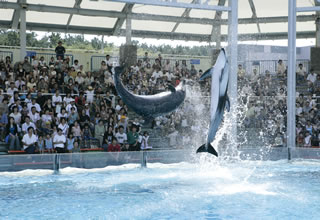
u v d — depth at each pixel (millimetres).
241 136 14805
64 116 12578
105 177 9344
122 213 6453
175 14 18422
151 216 6309
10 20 18375
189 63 19922
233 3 11844
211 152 7152
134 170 10258
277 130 15172
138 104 7062
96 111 13547
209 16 18953
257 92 17391
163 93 7441
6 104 12391
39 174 9570
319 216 6344
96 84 15375
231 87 11867
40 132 11898
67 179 9094
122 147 12328
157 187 8336
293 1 12680
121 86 6969
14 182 8711
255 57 21062
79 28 19688
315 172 10055
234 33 11898
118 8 17547
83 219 6137
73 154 9875
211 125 7168
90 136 12609
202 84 17156
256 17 19562
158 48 20922
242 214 6422
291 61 12680
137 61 17203
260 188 8297
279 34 21125
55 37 39562
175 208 6746
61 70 15875
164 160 10766
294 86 12648
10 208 6727
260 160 11469
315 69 18047
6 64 15367
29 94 12984
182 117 14586
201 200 7305
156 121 14367
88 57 19391
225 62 7352
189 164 11047
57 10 16750
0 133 11922
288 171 10273
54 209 6676
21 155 9469
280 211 6605
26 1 16625
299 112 15234
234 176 9578
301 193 7840
